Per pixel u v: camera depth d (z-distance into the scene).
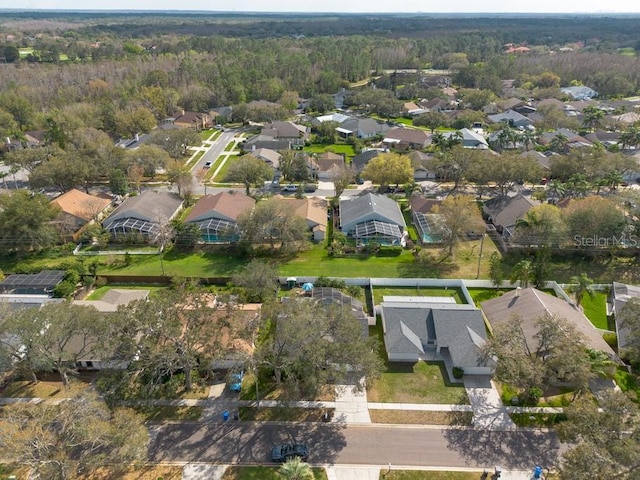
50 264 74.12
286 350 45.38
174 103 168.75
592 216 73.31
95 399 40.69
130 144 134.38
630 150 121.19
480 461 41.31
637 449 31.66
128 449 36.19
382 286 68.19
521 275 63.31
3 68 193.25
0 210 80.06
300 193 99.12
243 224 75.62
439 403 47.47
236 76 190.88
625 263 74.44
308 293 65.12
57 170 92.69
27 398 47.88
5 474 39.59
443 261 75.88
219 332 47.50
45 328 46.09
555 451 42.16
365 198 89.38
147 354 44.53
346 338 44.78
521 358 44.25
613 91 197.50
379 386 49.59
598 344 52.66
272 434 43.88
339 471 40.22
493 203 91.56
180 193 98.44
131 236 80.50
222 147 138.75
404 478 39.72
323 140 144.38
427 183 108.56
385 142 133.00
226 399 47.88
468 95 179.00
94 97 169.38
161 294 50.00
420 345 53.53
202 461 41.12
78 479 39.19
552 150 121.19
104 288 68.38
